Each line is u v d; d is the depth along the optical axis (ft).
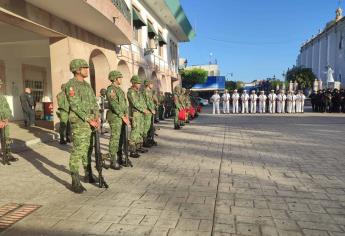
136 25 64.18
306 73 184.55
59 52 39.55
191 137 38.99
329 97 84.79
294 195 17.20
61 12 35.50
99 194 17.52
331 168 22.95
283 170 22.43
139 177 20.86
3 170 22.76
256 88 162.71
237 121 60.85
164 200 16.46
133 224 13.64
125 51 58.90
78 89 17.72
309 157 26.71
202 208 15.33
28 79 57.88
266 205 15.74
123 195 17.29
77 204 16.03
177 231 12.97
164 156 27.53
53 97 39.73
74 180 17.88
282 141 35.27
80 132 17.76
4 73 51.55
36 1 31.60
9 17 30.55
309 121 59.36
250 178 20.44
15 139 32.78
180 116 47.88
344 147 31.37
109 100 23.02
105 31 44.98
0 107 24.82
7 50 51.93
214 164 24.34
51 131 39.91
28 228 13.41
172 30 100.58
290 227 13.35
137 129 27.20
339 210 15.15
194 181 19.80
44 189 18.49
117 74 23.40
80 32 42.52
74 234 12.84
